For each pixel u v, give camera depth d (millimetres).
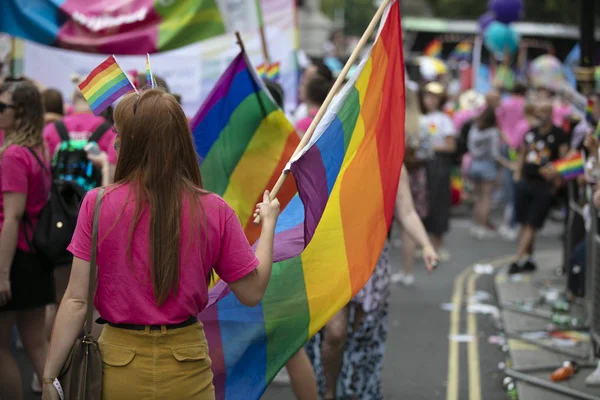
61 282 7109
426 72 28734
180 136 3969
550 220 22828
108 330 3980
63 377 3971
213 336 5316
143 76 7258
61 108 9258
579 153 10406
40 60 11086
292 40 11844
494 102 18578
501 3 30094
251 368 5359
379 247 5434
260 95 6004
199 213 3938
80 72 11078
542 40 36625
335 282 5348
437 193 14430
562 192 13953
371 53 5316
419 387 8430
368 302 6625
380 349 6859
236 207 6113
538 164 13977
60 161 7301
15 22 9227
